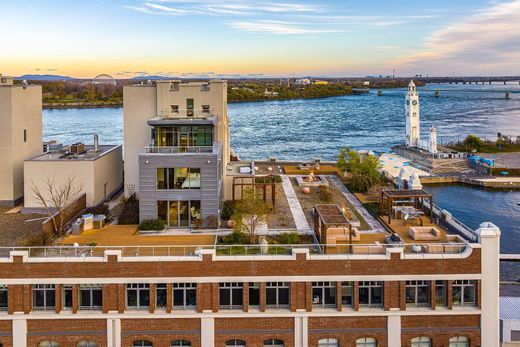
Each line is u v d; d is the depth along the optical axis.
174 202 48.22
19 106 60.59
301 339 38.47
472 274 38.44
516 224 93.44
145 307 38.38
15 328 37.59
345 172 68.50
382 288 38.56
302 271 38.19
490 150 171.62
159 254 38.44
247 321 38.28
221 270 38.03
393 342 38.53
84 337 37.94
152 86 59.75
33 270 37.53
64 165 56.22
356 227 46.81
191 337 38.25
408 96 156.75
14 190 59.50
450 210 103.62
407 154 151.75
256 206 46.75
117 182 66.75
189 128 55.28
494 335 38.78
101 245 42.50
